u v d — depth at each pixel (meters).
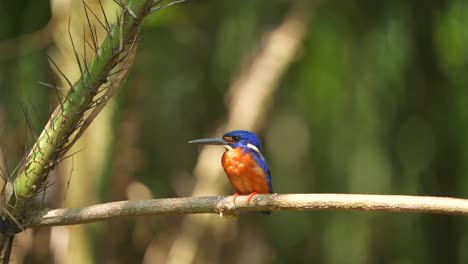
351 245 13.41
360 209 5.57
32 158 5.70
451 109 13.76
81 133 5.64
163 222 12.95
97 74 5.45
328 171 13.27
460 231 14.34
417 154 13.72
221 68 12.34
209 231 11.24
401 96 13.14
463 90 13.59
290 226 14.48
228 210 5.95
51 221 5.98
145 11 5.32
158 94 13.33
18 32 12.10
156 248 12.63
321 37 12.70
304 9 11.77
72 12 8.14
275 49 11.25
